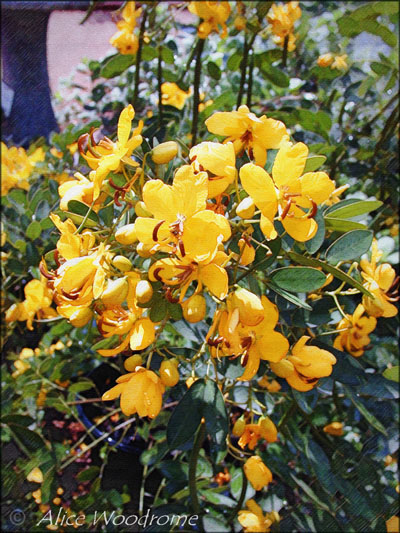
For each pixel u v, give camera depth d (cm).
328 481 32
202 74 54
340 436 40
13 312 37
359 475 34
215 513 36
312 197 20
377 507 32
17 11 67
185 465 37
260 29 39
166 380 22
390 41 37
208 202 22
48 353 48
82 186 21
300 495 36
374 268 26
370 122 43
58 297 20
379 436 35
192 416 24
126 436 47
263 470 29
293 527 35
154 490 44
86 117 73
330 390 28
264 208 20
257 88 55
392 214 44
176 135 40
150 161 22
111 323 21
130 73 61
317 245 25
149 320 21
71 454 47
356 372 27
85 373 52
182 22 59
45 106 79
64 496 45
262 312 20
